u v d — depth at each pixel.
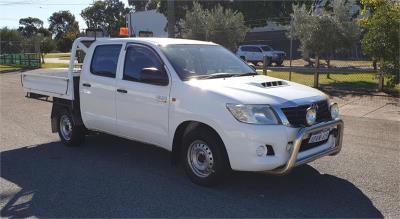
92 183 5.88
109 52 6.93
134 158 7.05
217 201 5.19
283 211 4.89
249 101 5.13
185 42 6.63
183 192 5.48
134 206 5.07
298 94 5.44
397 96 14.21
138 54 6.46
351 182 5.85
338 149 5.73
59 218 4.78
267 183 5.78
